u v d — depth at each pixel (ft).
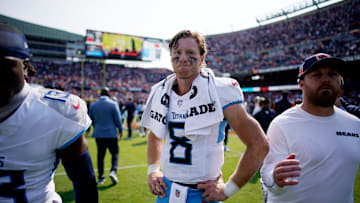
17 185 2.91
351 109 8.98
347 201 4.25
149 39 90.74
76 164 3.46
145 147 22.94
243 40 110.01
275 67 82.74
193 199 4.04
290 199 4.39
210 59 114.93
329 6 84.02
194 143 4.03
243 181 3.60
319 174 4.25
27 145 2.90
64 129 3.16
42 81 104.01
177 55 4.16
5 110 2.83
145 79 128.67
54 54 132.67
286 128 4.62
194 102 4.05
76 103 3.39
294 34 92.17
